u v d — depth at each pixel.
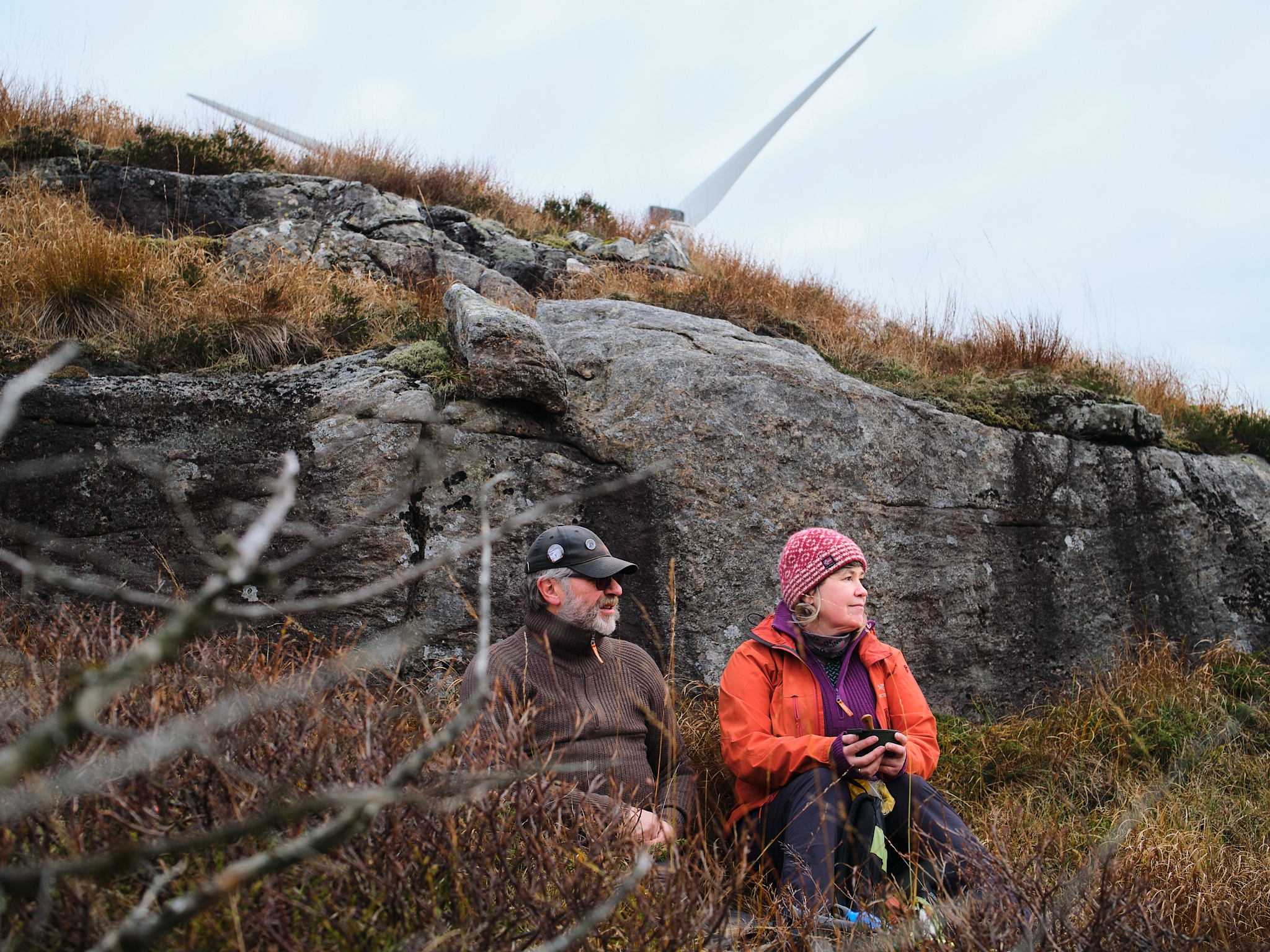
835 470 4.17
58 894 1.42
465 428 3.73
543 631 2.90
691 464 3.91
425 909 1.67
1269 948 2.36
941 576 4.30
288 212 6.53
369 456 3.56
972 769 3.63
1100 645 4.70
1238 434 6.26
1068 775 3.67
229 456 3.49
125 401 3.48
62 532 3.27
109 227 5.89
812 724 2.90
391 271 6.39
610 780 2.30
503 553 3.63
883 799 2.65
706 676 3.68
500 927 1.69
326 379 3.80
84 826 1.55
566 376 4.06
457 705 2.76
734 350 4.34
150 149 6.62
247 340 4.20
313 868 1.57
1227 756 3.88
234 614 0.94
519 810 1.84
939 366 6.00
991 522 4.55
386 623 3.42
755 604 3.86
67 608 2.70
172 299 4.46
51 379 3.51
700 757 3.36
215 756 1.47
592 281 6.82
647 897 1.78
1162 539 5.12
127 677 0.86
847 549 3.02
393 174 8.06
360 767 1.68
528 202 9.27
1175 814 3.28
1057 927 1.90
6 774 0.81
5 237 4.63
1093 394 5.23
